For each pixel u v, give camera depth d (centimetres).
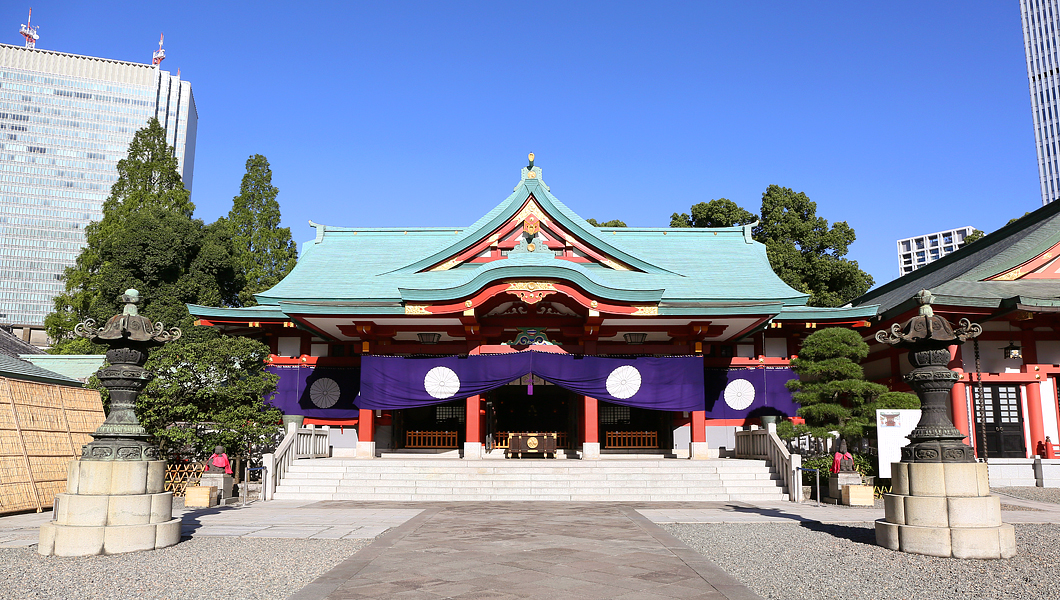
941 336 1183
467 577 940
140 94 16262
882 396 2112
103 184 15475
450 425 2820
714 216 4809
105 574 959
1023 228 3044
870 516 1633
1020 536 1305
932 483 1136
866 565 1026
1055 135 11794
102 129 15738
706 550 1160
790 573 977
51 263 14725
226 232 3988
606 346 2758
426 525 1454
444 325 2673
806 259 4534
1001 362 2581
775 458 2222
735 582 910
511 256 2483
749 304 2431
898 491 1184
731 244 3164
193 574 962
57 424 1948
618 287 2653
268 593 860
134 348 1224
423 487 2092
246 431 2217
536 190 2734
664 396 2458
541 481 2123
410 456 2738
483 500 2025
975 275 2570
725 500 2041
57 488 1872
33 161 15012
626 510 1739
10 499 1703
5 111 14975
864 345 2209
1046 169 11856
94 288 4025
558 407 2883
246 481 1933
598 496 2052
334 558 1082
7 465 1728
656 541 1240
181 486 2156
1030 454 2509
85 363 2884
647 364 2470
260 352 2364
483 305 2466
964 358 2567
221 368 2253
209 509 1777
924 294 1226
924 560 1059
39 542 1115
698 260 2998
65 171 15212
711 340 2880
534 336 2577
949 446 1150
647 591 863
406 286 2655
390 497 2075
